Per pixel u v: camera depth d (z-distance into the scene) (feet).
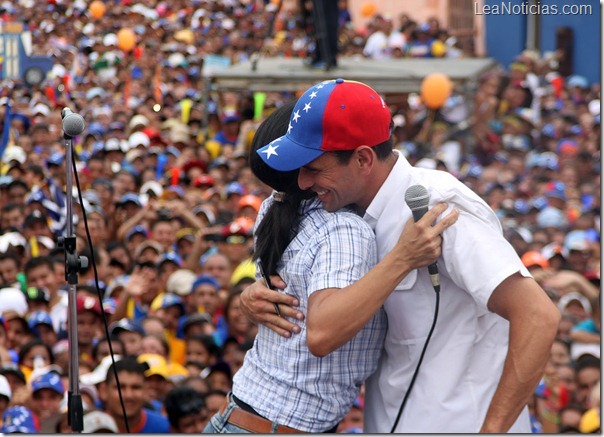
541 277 23.34
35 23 60.39
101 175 31.78
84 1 64.49
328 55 37.14
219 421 9.36
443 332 8.90
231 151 37.01
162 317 20.76
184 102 41.04
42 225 24.81
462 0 62.44
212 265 22.63
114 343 18.85
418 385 8.98
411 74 36.70
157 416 16.81
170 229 26.04
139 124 37.99
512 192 32.42
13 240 23.68
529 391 8.36
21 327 19.71
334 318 8.40
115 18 63.10
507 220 29.53
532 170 34.96
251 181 32.17
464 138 37.17
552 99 44.06
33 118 36.55
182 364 20.30
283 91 38.09
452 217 8.52
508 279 8.45
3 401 16.62
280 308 9.09
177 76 50.24
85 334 19.85
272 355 9.20
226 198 30.83
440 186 8.74
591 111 41.50
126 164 33.96
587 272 24.97
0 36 27.73
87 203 27.63
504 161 36.17
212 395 16.89
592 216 28.73
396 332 9.03
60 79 42.55
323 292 8.61
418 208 8.50
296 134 8.70
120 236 27.45
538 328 8.30
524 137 38.06
